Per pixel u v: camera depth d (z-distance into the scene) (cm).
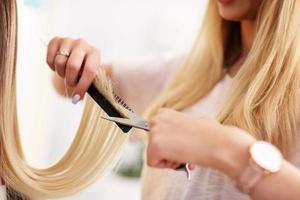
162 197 106
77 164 97
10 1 87
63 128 163
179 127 72
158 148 71
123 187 189
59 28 173
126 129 82
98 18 186
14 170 92
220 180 94
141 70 136
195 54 120
